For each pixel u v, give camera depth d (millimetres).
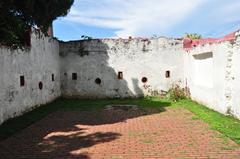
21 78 11648
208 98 13125
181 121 10547
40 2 11094
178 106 14023
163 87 17172
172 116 11539
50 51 15523
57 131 9289
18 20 10195
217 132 8852
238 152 7012
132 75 17141
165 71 17156
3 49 10070
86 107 14070
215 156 6746
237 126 9398
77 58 17156
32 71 12859
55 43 16484
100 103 15359
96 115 12000
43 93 14328
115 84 17172
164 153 6996
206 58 13406
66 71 17234
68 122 10641
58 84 16938
